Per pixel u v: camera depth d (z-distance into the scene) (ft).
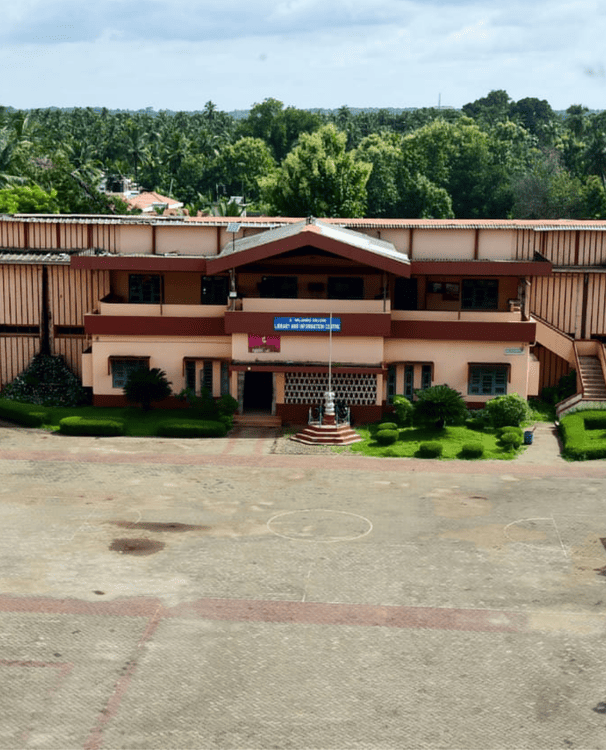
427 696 64.03
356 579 83.76
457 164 421.18
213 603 78.28
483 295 156.04
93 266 146.10
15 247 162.81
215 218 171.83
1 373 162.61
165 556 88.74
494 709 62.44
